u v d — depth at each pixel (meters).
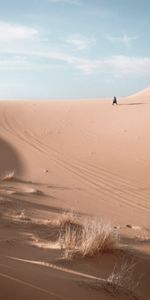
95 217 10.62
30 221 8.69
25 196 12.38
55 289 3.67
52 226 8.41
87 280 4.51
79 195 13.78
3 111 38.62
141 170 18.80
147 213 12.40
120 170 18.69
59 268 4.93
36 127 30.95
